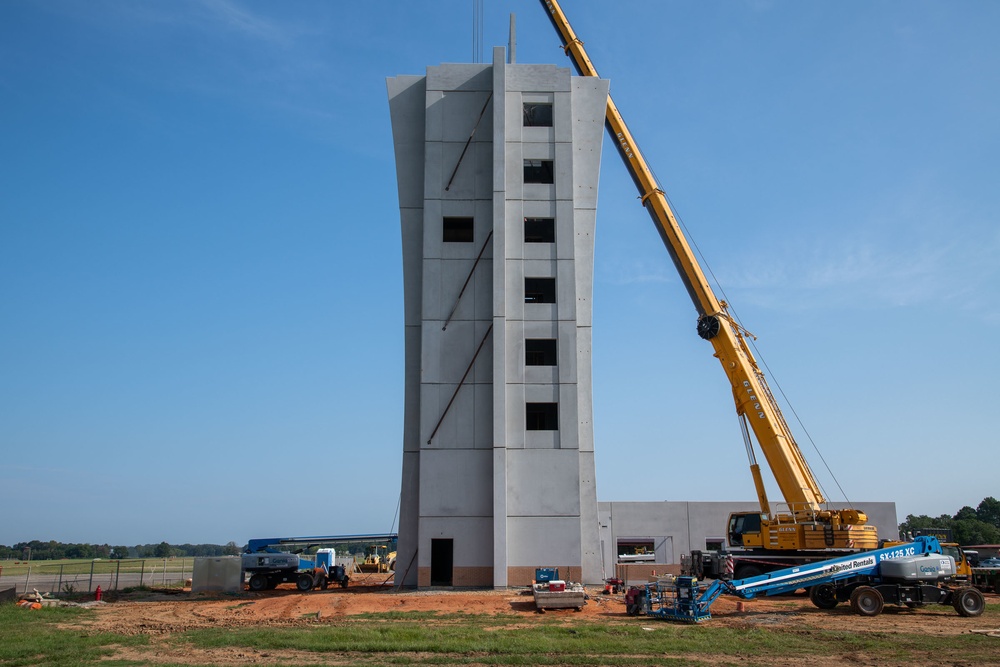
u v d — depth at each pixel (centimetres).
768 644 2336
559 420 4372
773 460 4031
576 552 4238
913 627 2731
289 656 2198
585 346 4559
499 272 4409
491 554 4259
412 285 4628
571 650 2247
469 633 2566
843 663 2095
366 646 2289
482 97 4738
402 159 4762
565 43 5541
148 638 2531
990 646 2325
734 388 4172
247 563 4675
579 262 4650
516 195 4625
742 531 4153
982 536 12319
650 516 6366
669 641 2383
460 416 4391
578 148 4781
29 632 2752
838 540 3844
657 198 4606
